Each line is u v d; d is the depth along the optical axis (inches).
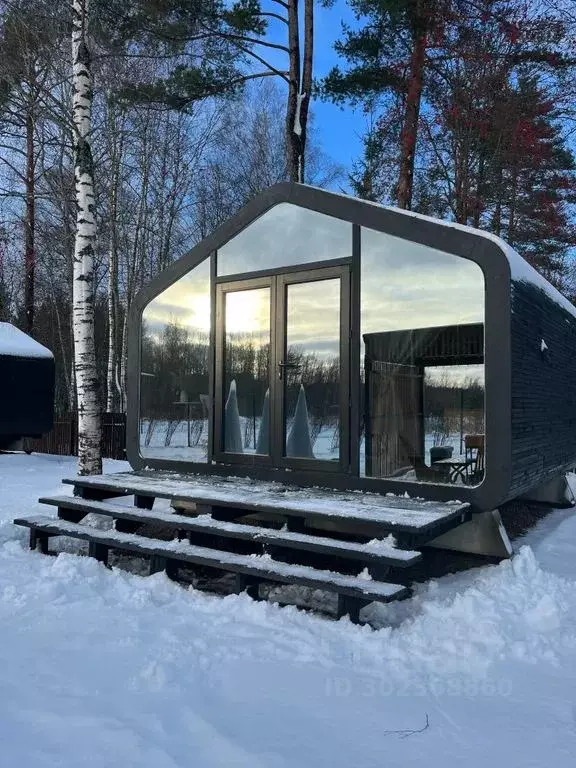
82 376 332.5
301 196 233.3
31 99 429.4
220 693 118.7
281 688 120.7
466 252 196.9
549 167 693.9
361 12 538.0
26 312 768.9
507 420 186.7
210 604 165.9
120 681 122.8
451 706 114.7
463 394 197.2
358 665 131.2
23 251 805.9
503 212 726.5
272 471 236.2
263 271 244.5
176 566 194.5
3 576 189.9
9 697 116.0
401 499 197.5
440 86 597.9
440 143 639.8
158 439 274.5
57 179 671.1
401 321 209.9
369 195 655.8
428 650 137.3
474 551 196.1
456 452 197.6
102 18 445.1
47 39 418.0
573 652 137.0
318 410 227.5
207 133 858.1
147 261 848.9
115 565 213.9
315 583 155.9
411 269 208.8
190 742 102.1
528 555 187.9
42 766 94.6
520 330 199.0
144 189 779.4
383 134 621.0
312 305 231.1
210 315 260.5
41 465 491.5
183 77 499.2
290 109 503.2
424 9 498.0
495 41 559.2
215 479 242.5
